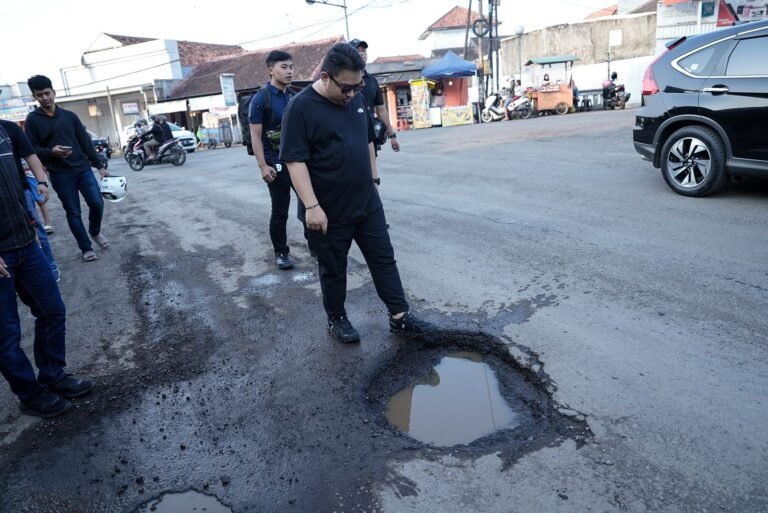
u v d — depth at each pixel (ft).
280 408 9.37
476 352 10.95
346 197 10.45
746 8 66.95
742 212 16.83
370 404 9.55
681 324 10.64
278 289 14.88
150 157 53.98
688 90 18.76
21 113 118.42
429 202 22.65
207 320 13.26
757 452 7.26
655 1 100.42
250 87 104.47
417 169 31.30
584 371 9.45
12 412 9.90
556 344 10.41
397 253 16.52
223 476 7.84
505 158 31.71
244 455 8.24
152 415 9.47
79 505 7.57
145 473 8.06
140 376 10.82
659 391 8.70
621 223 17.07
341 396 9.61
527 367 9.82
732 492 6.69
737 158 17.75
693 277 12.66
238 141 94.02
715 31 18.69
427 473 7.50
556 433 8.09
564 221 17.95
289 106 10.01
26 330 13.65
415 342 11.28
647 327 10.66
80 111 124.16
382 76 92.58
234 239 20.47
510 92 78.89
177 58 117.50
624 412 8.30
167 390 10.23
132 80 118.83
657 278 12.80
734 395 8.41
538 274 13.80
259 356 11.23
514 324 11.34
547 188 22.67
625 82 86.33
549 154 31.27
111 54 118.83
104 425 9.29
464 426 8.70
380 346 11.20
